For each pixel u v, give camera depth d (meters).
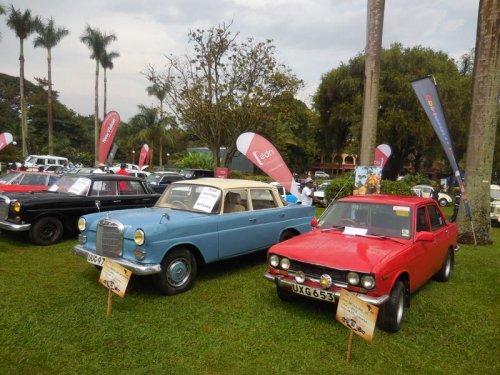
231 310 4.71
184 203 6.09
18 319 4.24
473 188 9.86
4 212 7.60
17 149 42.41
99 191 8.40
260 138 10.20
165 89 18.50
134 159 48.22
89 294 5.05
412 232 4.75
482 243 9.76
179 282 5.27
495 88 9.58
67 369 3.34
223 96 18.33
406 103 25.11
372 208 5.21
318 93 29.06
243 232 6.09
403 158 29.20
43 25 33.66
